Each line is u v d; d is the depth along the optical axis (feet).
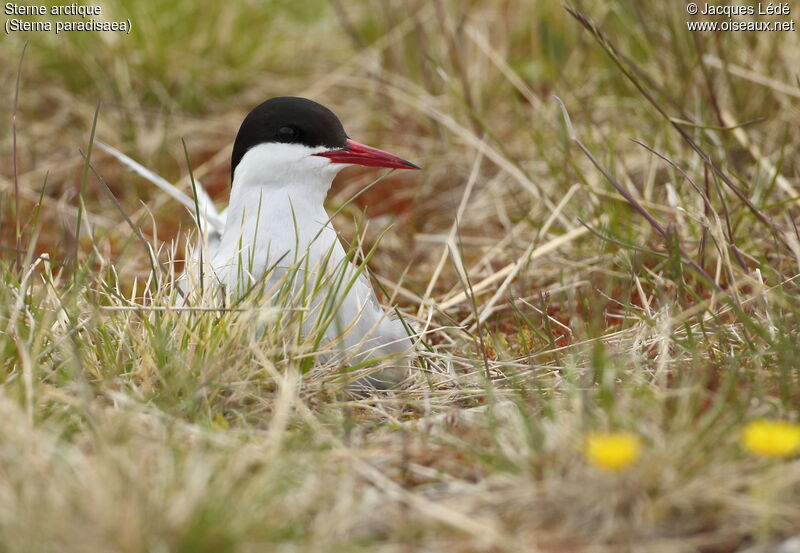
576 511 18.39
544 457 19.58
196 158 47.21
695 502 18.34
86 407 21.13
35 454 19.62
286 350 24.90
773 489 18.28
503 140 44.80
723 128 32.07
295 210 28.04
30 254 27.09
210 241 33.47
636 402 21.57
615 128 41.39
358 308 26.78
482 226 40.81
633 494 18.26
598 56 44.98
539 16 48.60
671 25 38.88
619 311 31.89
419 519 18.53
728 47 39.19
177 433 21.40
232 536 17.10
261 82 50.47
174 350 24.58
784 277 29.71
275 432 20.97
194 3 50.90
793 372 23.71
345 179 45.32
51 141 47.03
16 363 24.41
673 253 28.96
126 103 48.08
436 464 20.85
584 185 35.37
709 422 20.07
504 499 18.79
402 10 50.80
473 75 47.06
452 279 36.96
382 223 41.42
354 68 49.85
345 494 18.81
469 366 27.91
